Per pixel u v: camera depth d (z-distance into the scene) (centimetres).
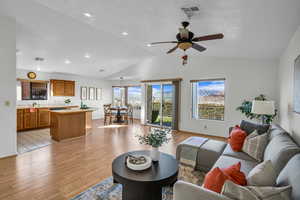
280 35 249
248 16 200
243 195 102
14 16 319
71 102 757
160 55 605
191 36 246
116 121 753
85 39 436
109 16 270
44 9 300
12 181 243
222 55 445
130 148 393
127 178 175
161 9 221
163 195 217
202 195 114
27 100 630
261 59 427
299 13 180
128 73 752
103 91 898
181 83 593
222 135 510
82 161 316
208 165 268
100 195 213
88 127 620
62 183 240
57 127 450
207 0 181
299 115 222
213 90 537
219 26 244
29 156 338
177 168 199
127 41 439
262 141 234
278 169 155
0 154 321
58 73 714
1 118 321
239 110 475
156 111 688
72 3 243
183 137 509
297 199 92
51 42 430
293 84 249
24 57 503
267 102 291
